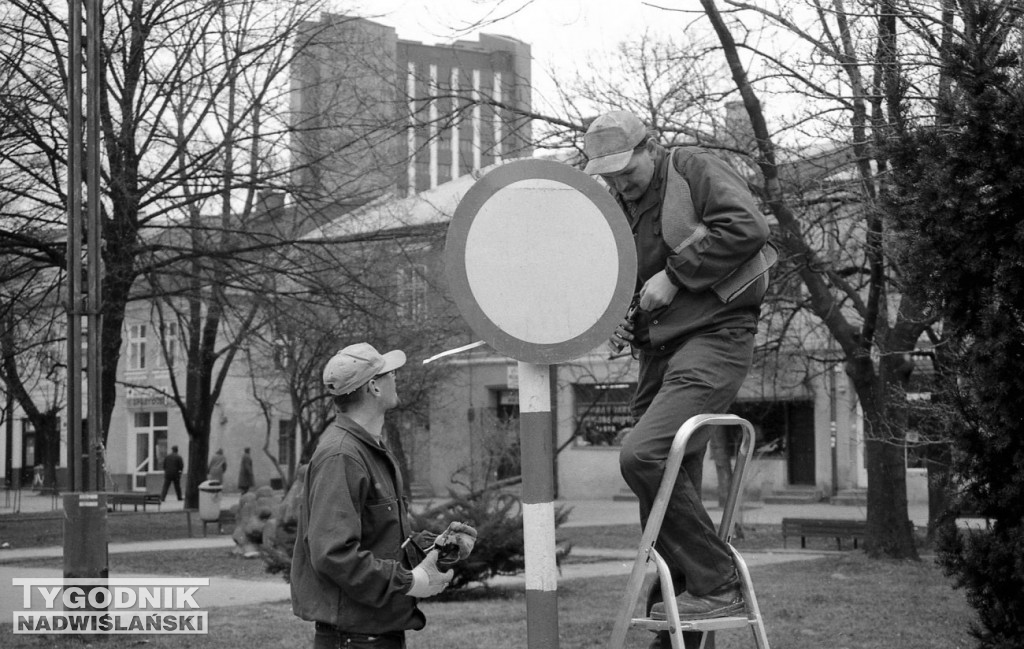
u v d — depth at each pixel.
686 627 3.69
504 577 16.56
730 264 3.99
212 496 27.73
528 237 3.67
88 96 11.40
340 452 4.47
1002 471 6.30
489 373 45.75
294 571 4.61
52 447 41.25
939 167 6.32
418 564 4.69
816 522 22.20
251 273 22.50
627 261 3.70
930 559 18.89
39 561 21.05
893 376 18.41
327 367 4.70
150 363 54.53
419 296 26.77
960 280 6.32
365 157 22.95
